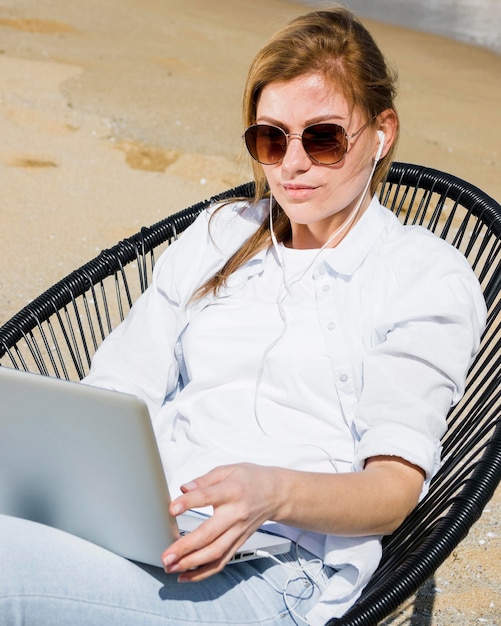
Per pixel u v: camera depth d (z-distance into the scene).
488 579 2.52
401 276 1.81
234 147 5.72
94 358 2.12
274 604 1.59
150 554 1.51
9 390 1.44
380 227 1.90
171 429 1.99
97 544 1.57
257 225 2.06
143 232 2.47
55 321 3.76
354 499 1.55
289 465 1.77
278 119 1.83
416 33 11.02
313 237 1.95
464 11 12.99
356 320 1.81
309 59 1.80
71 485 1.50
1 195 4.92
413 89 7.91
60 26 8.46
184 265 2.11
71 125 5.87
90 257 4.36
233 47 8.67
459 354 1.73
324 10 1.87
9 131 5.69
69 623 1.45
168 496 1.44
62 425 1.44
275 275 1.97
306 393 1.81
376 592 1.49
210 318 1.95
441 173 2.43
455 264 1.80
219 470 1.47
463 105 7.52
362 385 1.79
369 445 1.65
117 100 6.43
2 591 1.41
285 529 1.68
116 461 1.43
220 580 1.58
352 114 1.82
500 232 2.24
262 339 1.87
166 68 7.52
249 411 1.85
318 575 1.66
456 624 2.36
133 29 8.86
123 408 1.37
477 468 1.65
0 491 1.60
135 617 1.48
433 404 1.70
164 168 5.40
